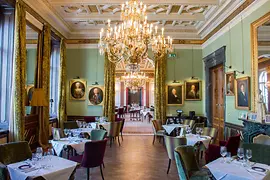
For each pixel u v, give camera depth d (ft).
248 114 17.69
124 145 24.80
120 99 77.66
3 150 11.36
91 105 32.86
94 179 14.34
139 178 14.64
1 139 16.98
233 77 22.03
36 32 25.18
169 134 24.17
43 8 22.98
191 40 33.01
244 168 9.55
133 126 40.96
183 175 10.48
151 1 21.38
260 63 17.33
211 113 30.01
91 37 33.01
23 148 12.21
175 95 32.83
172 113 32.83
